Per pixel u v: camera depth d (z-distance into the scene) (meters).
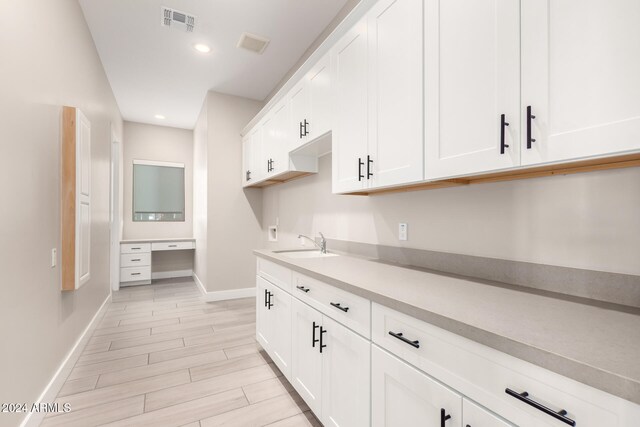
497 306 0.92
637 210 0.92
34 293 1.54
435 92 1.22
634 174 0.92
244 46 3.04
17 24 1.37
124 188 5.24
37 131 1.59
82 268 2.11
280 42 2.98
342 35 1.85
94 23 2.65
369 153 1.59
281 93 2.78
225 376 2.10
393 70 1.43
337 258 2.05
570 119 0.82
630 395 0.50
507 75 0.97
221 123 4.13
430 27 1.24
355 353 1.23
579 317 0.82
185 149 5.73
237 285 4.20
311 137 2.21
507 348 0.68
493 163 1.00
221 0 2.41
